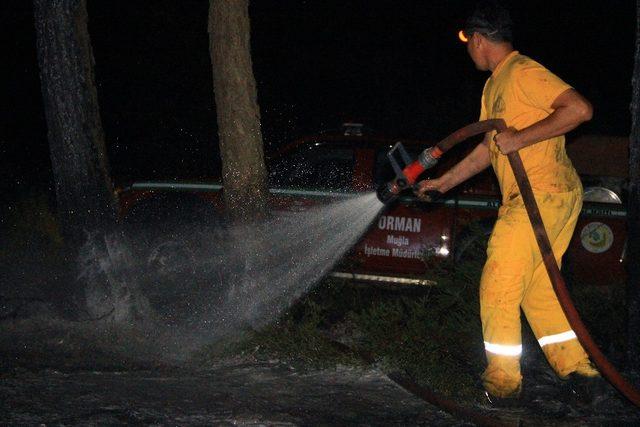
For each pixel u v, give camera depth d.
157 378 5.37
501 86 4.67
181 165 11.12
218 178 8.76
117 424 4.25
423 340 5.63
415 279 8.51
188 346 6.55
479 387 4.98
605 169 9.28
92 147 6.98
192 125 14.16
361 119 16.75
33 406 4.53
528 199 4.48
